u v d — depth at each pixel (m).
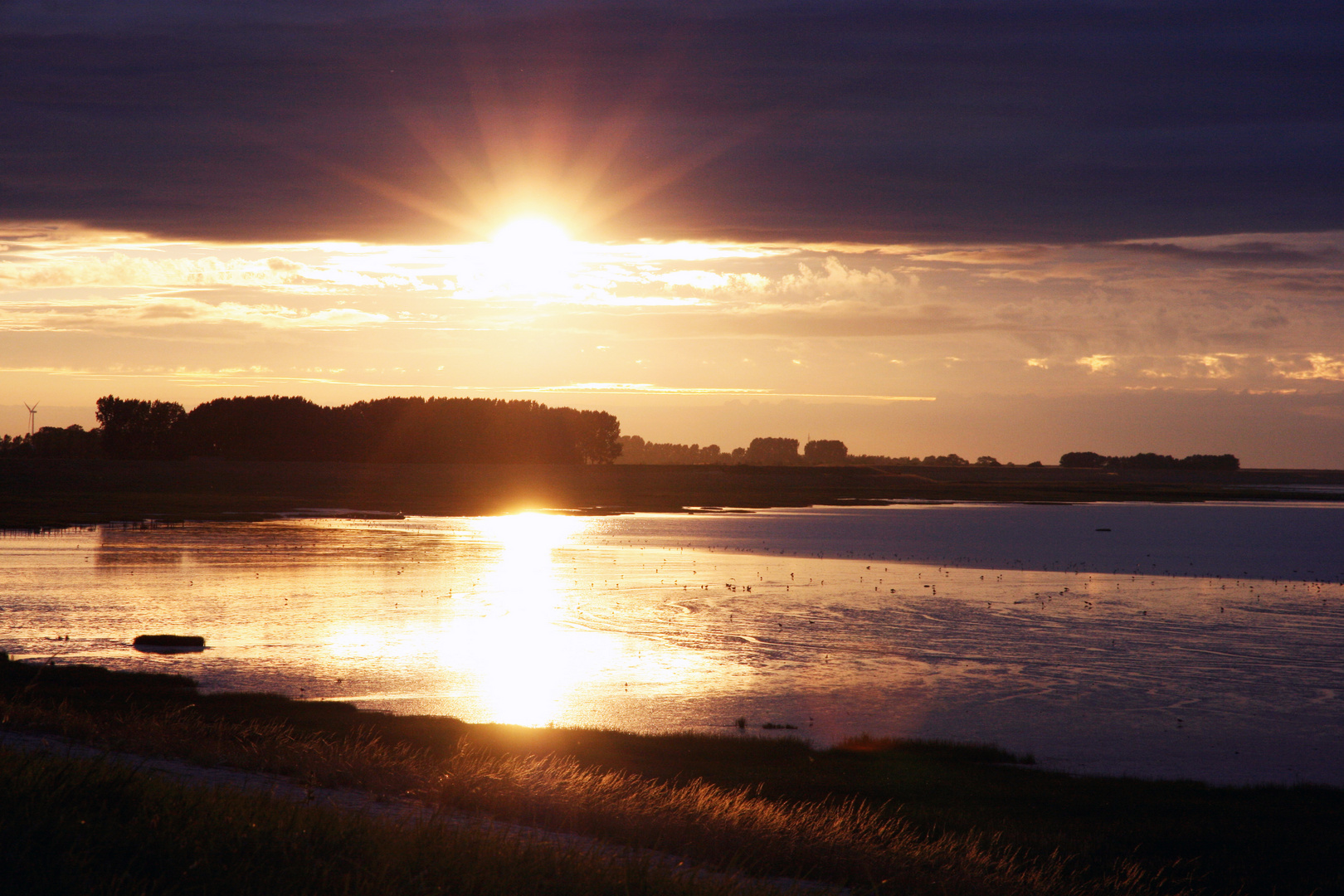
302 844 10.02
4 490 172.12
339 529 116.25
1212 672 42.06
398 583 67.19
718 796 18.52
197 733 20.03
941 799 23.64
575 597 62.00
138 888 8.54
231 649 44.12
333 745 19.44
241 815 10.46
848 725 33.31
